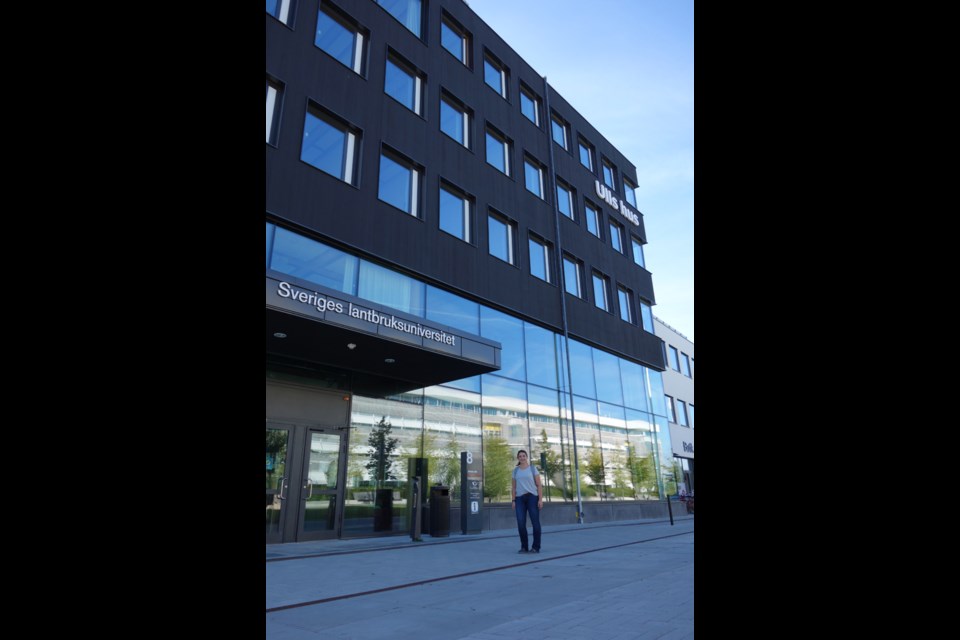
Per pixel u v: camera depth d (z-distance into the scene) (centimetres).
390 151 1504
